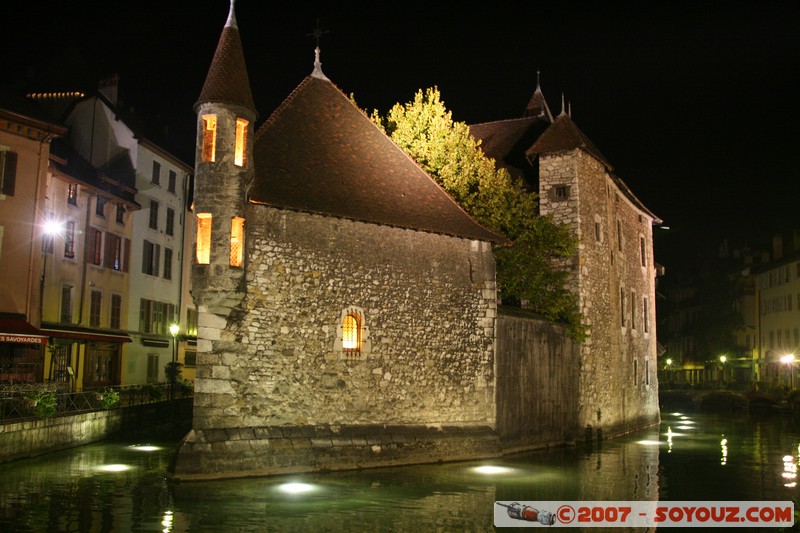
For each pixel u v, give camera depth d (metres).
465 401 22.00
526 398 24.16
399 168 23.03
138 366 38.03
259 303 18.55
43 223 28.59
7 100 28.11
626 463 21.67
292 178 19.88
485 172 26.47
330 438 19.06
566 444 26.05
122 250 36.84
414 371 20.98
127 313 37.19
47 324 30.30
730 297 67.88
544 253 27.25
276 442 18.22
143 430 27.83
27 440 20.05
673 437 29.89
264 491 16.11
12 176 27.70
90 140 37.75
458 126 26.98
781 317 60.22
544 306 26.39
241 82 19.03
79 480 17.11
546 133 28.02
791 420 40.59
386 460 19.75
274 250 18.89
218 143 18.45
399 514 14.20
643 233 36.56
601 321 28.73
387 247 20.89
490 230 23.94
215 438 17.59
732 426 36.12
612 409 29.69
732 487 17.88
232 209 18.30
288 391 18.73
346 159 21.75
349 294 19.98
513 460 21.72
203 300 18.03
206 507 14.47
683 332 80.00
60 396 22.89
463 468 19.86
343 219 20.11
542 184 27.59
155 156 40.38
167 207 41.75
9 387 22.03
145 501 14.91
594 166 28.81
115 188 36.28
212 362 17.91
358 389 19.86
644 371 35.12
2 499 15.02
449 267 22.16
